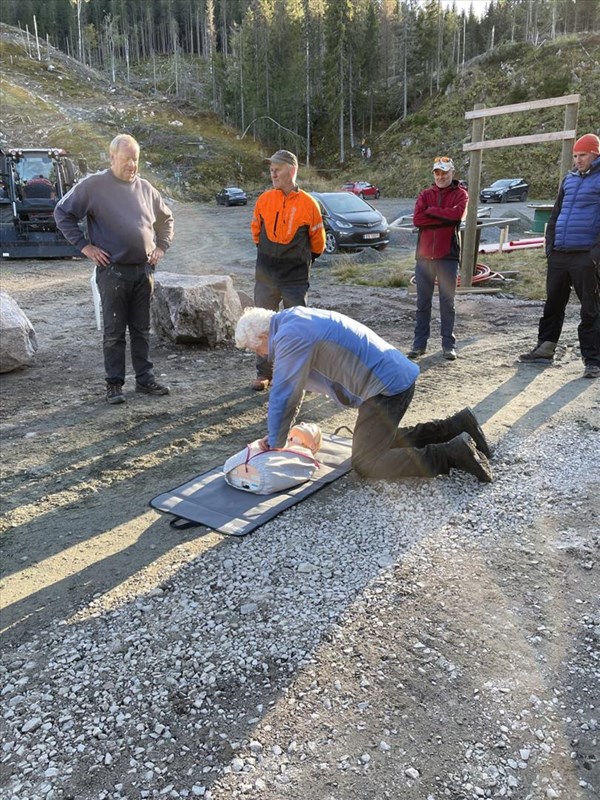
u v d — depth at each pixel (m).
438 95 53.84
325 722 2.04
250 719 2.06
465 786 1.83
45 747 1.98
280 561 2.90
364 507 3.38
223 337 6.96
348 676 2.22
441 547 3.02
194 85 80.06
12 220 14.92
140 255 4.86
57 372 6.07
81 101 63.72
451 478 3.68
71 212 4.68
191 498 3.49
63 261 15.16
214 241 19.67
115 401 5.11
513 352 6.43
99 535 3.19
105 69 89.69
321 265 13.87
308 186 47.38
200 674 2.25
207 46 95.50
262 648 2.36
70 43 97.88
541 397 5.00
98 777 1.88
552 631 2.46
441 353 6.44
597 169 5.15
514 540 3.08
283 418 3.39
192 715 2.08
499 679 2.22
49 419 4.82
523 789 1.83
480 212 20.03
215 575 2.81
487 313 8.46
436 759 1.92
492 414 4.66
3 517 3.40
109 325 4.96
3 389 5.57
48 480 3.82
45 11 99.06
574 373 5.60
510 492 3.52
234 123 62.75
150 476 3.84
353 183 42.53
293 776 1.86
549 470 3.77
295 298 5.18
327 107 59.31
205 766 1.90
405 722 2.04
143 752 1.95
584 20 69.69
